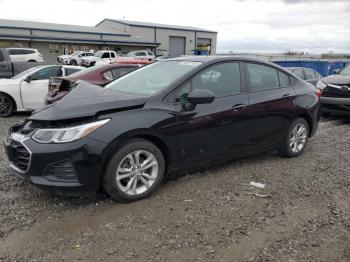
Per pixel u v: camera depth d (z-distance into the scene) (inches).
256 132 203.3
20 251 123.8
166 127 164.2
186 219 146.3
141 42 2331.4
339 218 150.3
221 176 194.1
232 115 188.4
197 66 184.1
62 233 134.9
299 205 161.5
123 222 143.3
